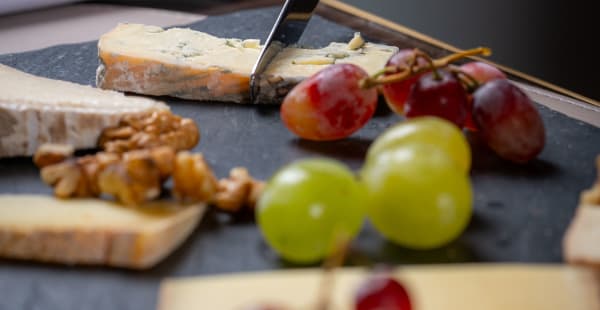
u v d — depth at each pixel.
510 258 0.26
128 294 0.25
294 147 0.31
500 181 0.29
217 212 0.27
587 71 0.60
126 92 0.35
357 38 0.37
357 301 0.21
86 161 0.27
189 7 0.45
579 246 0.25
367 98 0.31
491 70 0.31
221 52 0.36
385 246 0.26
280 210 0.25
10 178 0.29
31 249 0.26
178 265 0.26
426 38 0.41
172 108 0.34
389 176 0.25
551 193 0.29
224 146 0.31
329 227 0.25
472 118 0.30
